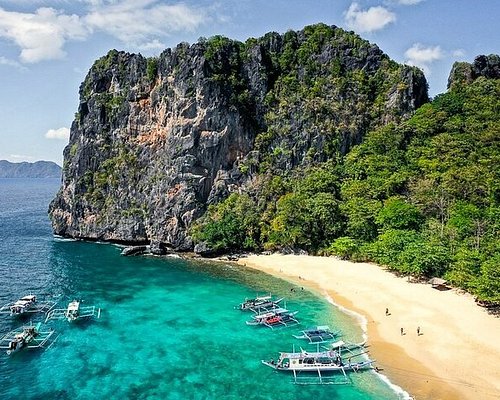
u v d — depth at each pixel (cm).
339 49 15188
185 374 5584
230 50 14512
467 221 9269
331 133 13488
